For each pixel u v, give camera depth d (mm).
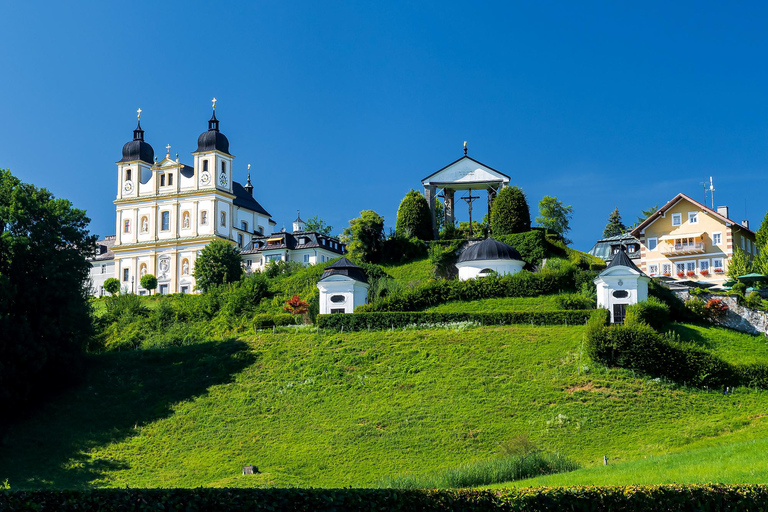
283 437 56031
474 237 102938
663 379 59844
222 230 138750
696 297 75312
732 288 85688
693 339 69312
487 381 61375
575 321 72375
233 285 107688
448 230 111125
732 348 68062
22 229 66188
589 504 29219
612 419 54250
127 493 27094
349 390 62375
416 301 83938
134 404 63219
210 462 53219
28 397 63219
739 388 58375
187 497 27203
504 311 77938
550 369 62594
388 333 73188
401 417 56906
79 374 67250
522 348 67125
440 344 69438
